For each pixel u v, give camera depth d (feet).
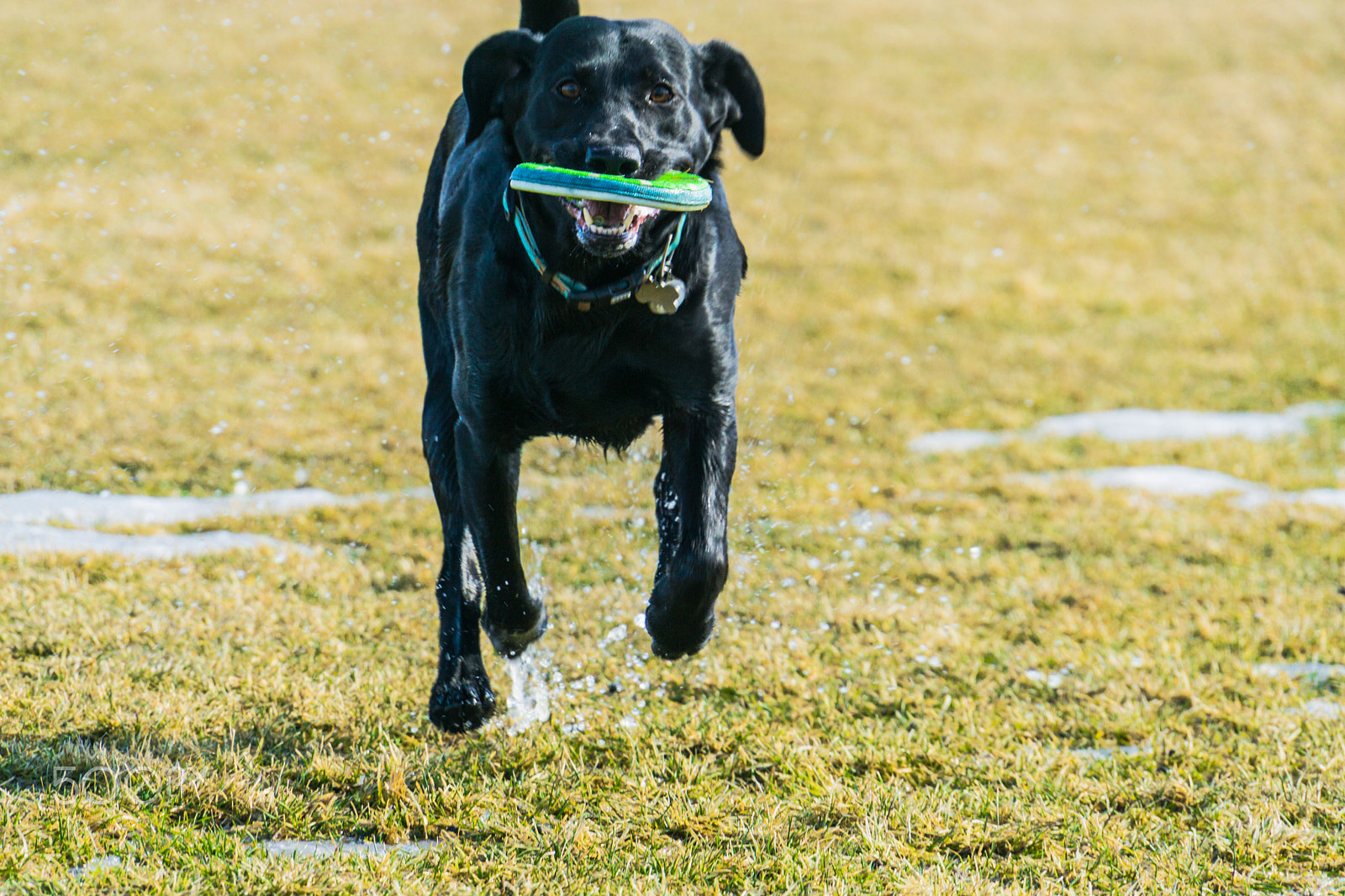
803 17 118.42
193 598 26.94
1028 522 37.63
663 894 16.30
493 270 18.81
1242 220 83.10
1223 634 27.96
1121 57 113.29
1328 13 122.72
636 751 20.70
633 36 18.04
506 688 23.49
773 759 20.84
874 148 91.50
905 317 64.28
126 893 15.40
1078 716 23.26
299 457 39.83
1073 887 17.24
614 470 39.75
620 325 18.56
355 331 54.44
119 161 73.20
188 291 57.31
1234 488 41.93
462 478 20.42
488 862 16.97
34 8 95.76
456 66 94.79
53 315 52.47
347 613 26.84
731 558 32.63
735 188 82.17
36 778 18.40
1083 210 83.87
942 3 126.62
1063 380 56.44
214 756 19.34
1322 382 56.49
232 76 88.58
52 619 24.85
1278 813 19.07
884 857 17.70
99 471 37.04
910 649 26.48
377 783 18.84
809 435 46.68
